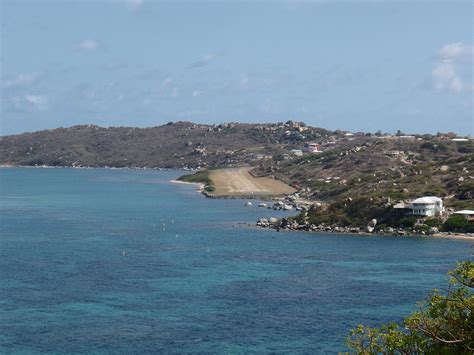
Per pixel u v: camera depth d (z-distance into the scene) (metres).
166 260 167.62
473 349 45.31
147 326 109.19
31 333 105.50
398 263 160.88
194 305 122.12
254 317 114.25
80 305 122.44
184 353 96.44
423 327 48.91
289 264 161.38
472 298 47.97
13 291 133.25
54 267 158.62
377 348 50.72
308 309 118.88
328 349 97.88
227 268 156.62
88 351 97.12
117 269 155.88
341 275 147.62
